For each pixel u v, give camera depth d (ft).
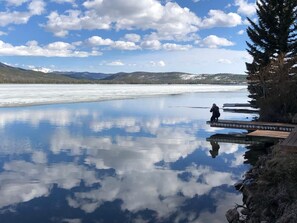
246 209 28.55
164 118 105.70
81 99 192.54
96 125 87.25
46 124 87.92
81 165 46.62
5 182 38.55
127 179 40.27
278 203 23.97
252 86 117.70
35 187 36.94
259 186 28.14
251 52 110.52
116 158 51.01
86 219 28.73
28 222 28.02
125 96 235.81
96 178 40.52
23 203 32.24
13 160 49.11
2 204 31.94
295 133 41.09
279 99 80.89
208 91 372.99
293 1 100.17
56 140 65.10
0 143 61.57
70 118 102.17
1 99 172.45
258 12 106.11
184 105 161.48
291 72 87.45
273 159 30.48
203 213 30.17
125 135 72.08
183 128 83.92
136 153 54.60
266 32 104.94
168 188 37.09
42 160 49.34
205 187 37.50
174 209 31.12
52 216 29.30
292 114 78.28
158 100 199.11
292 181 24.75
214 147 59.88
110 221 28.43
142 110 132.16
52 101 171.63
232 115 114.42
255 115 114.21
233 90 416.67
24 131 75.82
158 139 67.67
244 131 79.05
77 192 35.47
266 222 23.41
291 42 103.96
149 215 29.68
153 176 41.65
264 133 64.13
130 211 30.53
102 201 32.96
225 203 32.55
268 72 95.20
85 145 60.59
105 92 289.33
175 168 45.65
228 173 43.39
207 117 109.29
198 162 49.08
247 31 108.68
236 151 56.65
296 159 27.25
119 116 109.81
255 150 57.31
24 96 204.03
